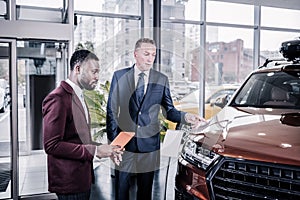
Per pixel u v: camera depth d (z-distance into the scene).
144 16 5.87
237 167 2.03
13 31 3.56
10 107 3.74
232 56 7.38
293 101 3.23
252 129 2.35
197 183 2.21
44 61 5.25
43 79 5.57
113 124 2.26
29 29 3.62
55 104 1.91
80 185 2.00
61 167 1.96
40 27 3.65
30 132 5.89
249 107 3.20
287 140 2.05
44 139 1.94
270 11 7.66
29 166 5.28
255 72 3.74
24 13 4.20
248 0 6.24
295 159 1.84
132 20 6.08
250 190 1.96
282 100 3.29
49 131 1.91
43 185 4.32
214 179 2.11
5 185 4.17
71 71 2.01
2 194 3.89
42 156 5.88
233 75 7.39
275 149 1.96
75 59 2.01
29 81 5.68
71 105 1.96
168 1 6.61
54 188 1.99
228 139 2.21
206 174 2.15
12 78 3.70
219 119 2.68
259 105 3.28
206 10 7.07
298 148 1.93
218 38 7.25
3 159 5.14
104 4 5.91
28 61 5.33
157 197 3.23
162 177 3.32
